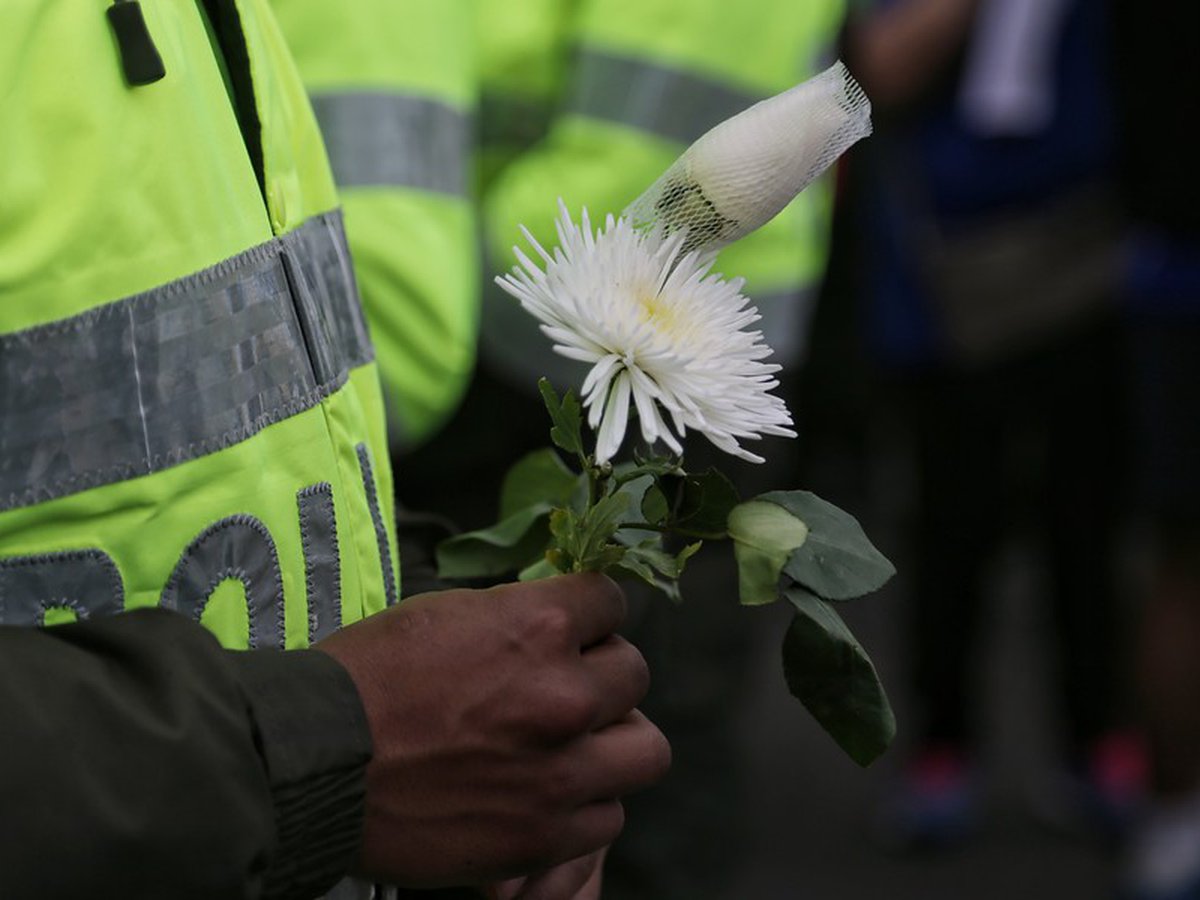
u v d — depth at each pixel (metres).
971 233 7.32
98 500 1.84
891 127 7.32
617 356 1.87
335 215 2.37
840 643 1.98
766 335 4.67
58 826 1.65
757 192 1.96
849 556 2.00
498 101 4.35
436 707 1.88
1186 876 6.77
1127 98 6.45
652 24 4.21
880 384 7.65
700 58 4.22
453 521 4.27
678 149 4.21
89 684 1.72
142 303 1.87
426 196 3.51
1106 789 7.72
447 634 1.91
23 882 1.64
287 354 2.05
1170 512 6.73
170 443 1.89
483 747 1.89
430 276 3.44
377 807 1.87
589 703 1.93
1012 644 9.96
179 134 1.92
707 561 4.82
